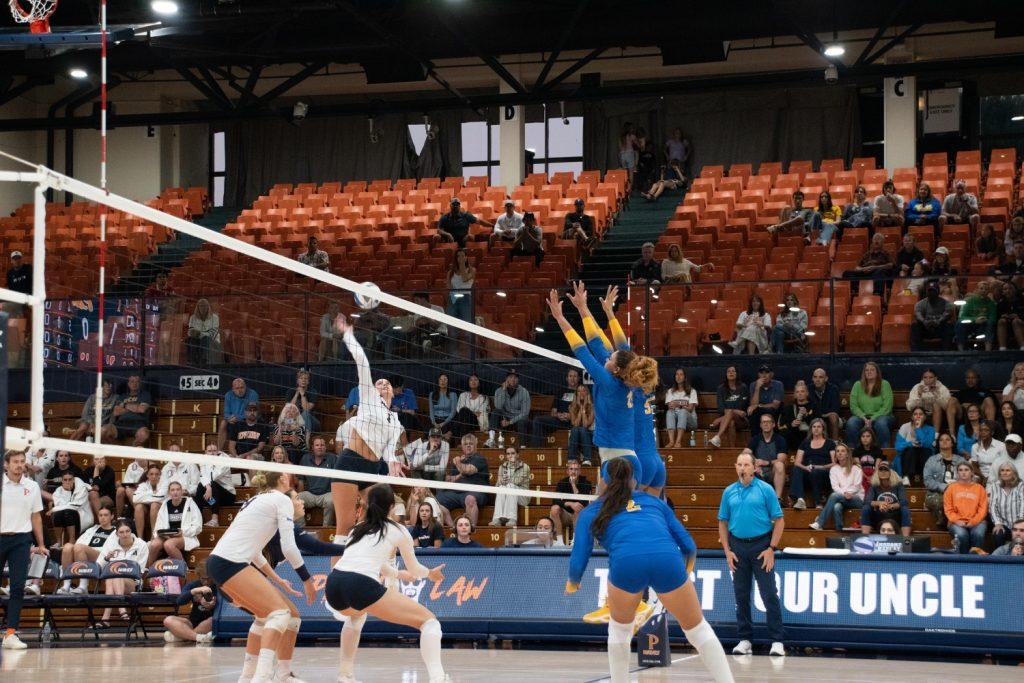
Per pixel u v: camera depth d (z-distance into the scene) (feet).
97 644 38.93
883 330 53.57
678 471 49.67
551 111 92.58
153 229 80.74
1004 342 52.03
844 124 86.74
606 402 23.00
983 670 28.96
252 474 49.83
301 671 28.32
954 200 65.67
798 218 65.98
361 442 26.61
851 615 33.50
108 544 43.34
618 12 71.15
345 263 67.41
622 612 20.62
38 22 48.78
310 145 96.02
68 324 52.01
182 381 54.95
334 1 63.46
